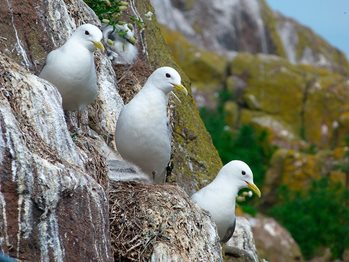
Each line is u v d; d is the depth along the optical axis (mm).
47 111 12023
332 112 45406
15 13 14414
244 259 17609
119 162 13930
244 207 30906
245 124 41906
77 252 11391
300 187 38469
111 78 15781
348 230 33906
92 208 11664
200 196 14680
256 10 55219
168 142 13789
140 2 19172
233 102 44156
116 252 12609
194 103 19297
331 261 33656
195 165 17969
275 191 38094
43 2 14789
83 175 11703
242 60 45969
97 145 14000
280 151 39688
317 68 47969
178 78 13727
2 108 11242
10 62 12133
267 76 45594
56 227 11203
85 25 13539
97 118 15211
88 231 11555
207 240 13211
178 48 45250
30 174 11086
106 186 12875
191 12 53281
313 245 33781
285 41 56219
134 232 12734
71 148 12195
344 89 46438
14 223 10945
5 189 10945
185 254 12805
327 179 38031
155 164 13797
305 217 34094
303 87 45656
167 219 12867
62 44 14773
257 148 39281
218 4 54094
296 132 44469
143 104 13648
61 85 13336
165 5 52312
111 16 17062
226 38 53594
